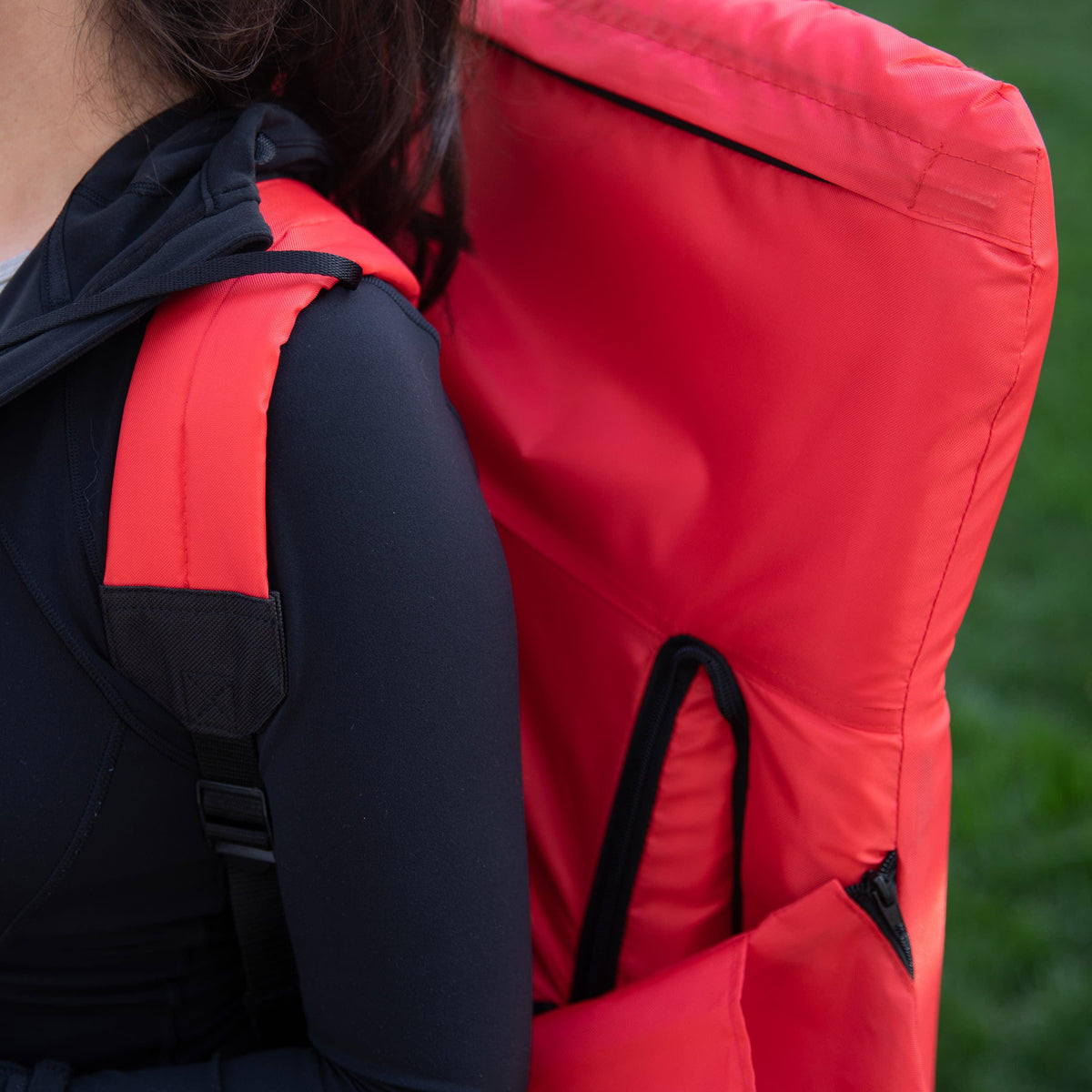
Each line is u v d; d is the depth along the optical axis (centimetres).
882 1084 75
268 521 57
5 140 64
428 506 58
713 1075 70
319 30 69
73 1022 71
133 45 63
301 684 58
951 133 61
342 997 62
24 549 59
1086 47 599
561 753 84
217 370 57
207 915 70
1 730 60
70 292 61
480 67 81
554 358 80
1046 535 299
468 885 60
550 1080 74
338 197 77
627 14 74
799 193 66
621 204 73
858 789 71
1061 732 243
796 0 71
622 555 77
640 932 82
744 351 69
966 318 61
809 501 68
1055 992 197
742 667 73
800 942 74
